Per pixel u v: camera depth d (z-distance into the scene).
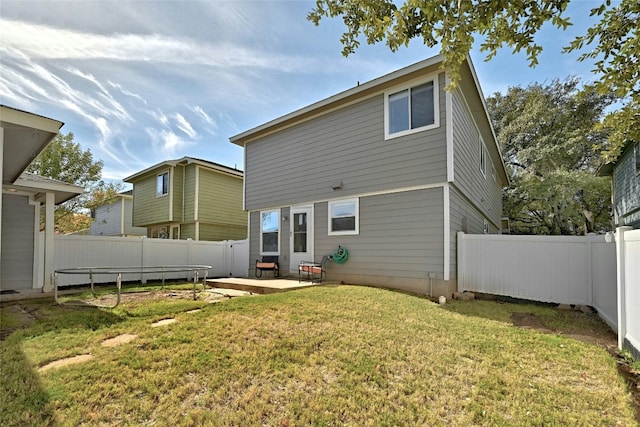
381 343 3.86
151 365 3.05
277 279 9.59
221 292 7.71
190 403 2.53
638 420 2.46
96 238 9.45
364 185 8.61
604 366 3.45
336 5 3.35
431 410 2.59
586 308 6.18
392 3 3.00
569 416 2.52
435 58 7.19
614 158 4.83
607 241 5.15
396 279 7.89
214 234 16.05
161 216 15.85
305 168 10.04
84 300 6.41
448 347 3.87
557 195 16.36
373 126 8.54
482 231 12.41
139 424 2.26
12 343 3.61
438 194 7.43
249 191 11.81
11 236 7.98
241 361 3.22
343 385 2.90
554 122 17.83
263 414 2.45
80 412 2.33
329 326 4.35
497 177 17.16
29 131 4.68
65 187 8.19
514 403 2.70
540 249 6.88
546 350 3.88
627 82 3.39
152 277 10.58
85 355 3.31
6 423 2.18
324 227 9.43
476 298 7.39
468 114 9.40
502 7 2.53
